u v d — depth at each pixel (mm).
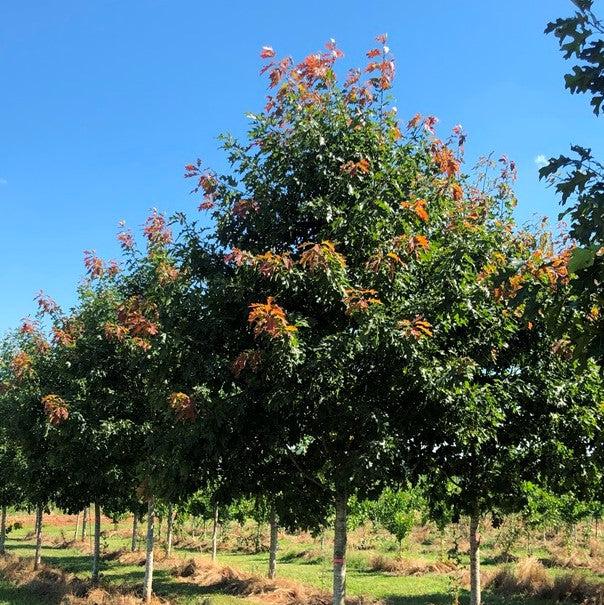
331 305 5816
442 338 6191
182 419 5980
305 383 5590
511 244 7445
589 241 2570
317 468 6680
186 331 6516
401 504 20641
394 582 15211
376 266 5602
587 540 21719
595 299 2707
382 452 5340
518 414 6977
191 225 6961
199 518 28188
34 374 13492
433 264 6184
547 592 13008
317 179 6336
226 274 6797
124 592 13453
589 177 2535
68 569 18750
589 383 7031
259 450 6348
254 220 6566
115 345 11945
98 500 14203
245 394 5957
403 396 6023
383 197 6219
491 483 7250
